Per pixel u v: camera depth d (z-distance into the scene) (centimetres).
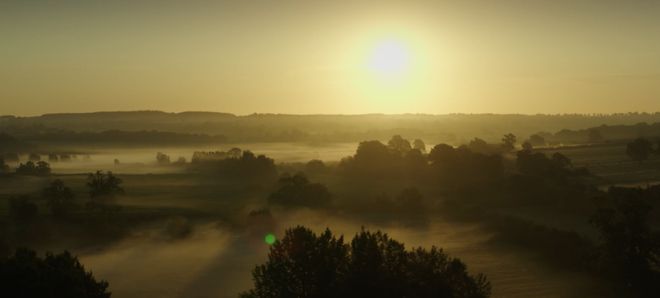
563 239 7781
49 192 11081
